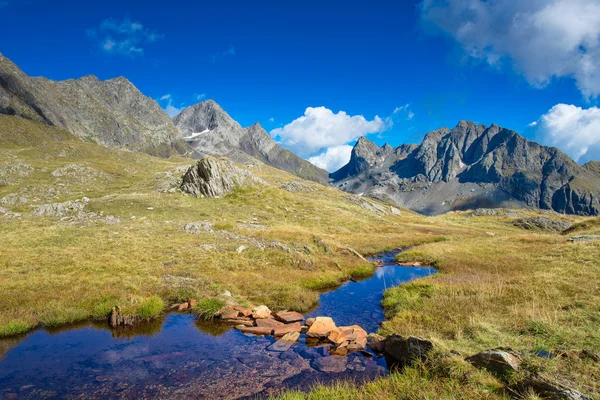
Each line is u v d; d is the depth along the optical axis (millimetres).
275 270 26969
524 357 9109
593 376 7988
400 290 21469
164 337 14523
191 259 27719
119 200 57688
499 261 29656
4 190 80125
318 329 15086
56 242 31438
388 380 9938
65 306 16984
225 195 72688
